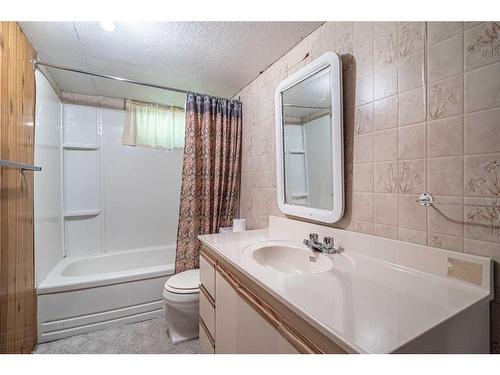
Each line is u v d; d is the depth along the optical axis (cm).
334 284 75
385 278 80
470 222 71
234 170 214
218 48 148
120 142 252
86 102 236
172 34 135
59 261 214
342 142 109
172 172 278
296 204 143
